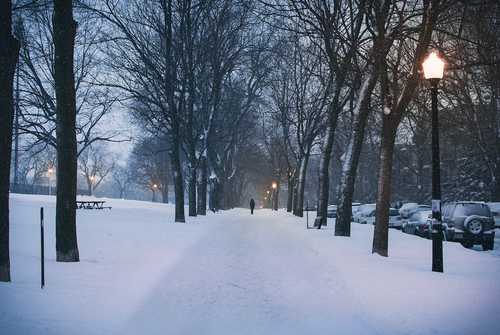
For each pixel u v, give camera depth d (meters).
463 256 15.90
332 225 33.34
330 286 11.62
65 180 12.63
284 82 46.50
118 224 24.33
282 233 26.22
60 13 12.55
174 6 31.94
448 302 9.36
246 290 11.26
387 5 16.45
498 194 40.09
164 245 17.44
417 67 14.75
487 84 31.58
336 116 29.56
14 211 26.72
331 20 20.47
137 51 32.00
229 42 37.12
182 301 10.02
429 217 28.50
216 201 56.44
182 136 38.31
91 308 8.45
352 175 22.64
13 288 9.15
